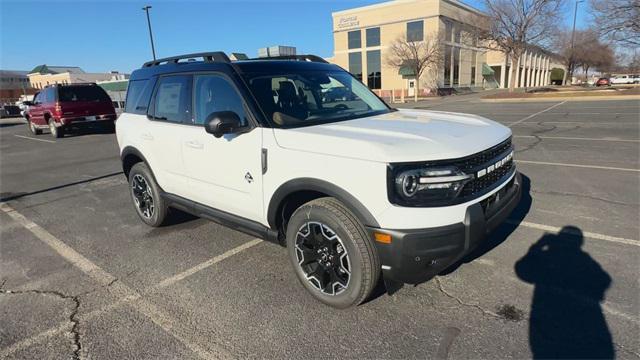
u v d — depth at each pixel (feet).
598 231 13.41
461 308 9.63
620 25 83.05
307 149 9.30
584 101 70.69
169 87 13.65
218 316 9.88
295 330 9.19
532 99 82.64
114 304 10.64
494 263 11.62
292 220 10.01
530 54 236.63
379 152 8.25
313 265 10.14
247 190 10.89
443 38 157.89
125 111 16.22
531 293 10.07
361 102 13.09
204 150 11.89
